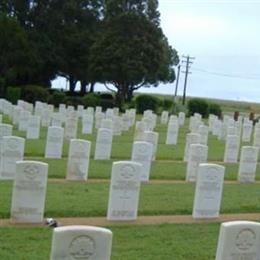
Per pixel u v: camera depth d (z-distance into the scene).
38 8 68.69
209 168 12.22
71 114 31.98
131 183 11.46
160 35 64.81
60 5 69.38
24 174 10.51
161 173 17.81
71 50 68.94
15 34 62.12
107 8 66.31
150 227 10.95
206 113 58.84
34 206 10.64
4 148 14.79
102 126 26.89
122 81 64.19
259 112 88.56
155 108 58.06
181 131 36.78
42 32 67.69
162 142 28.33
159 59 64.12
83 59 68.69
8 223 10.58
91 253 6.65
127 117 34.03
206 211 12.31
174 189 15.14
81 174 15.59
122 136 29.77
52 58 67.19
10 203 11.77
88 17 70.06
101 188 14.39
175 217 12.18
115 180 11.34
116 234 10.20
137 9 66.69
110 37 63.38
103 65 63.53
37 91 57.69
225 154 22.34
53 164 17.70
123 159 20.47
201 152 17.03
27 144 22.08
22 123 27.41
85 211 11.67
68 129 25.41
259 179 18.62
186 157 21.67
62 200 12.44
